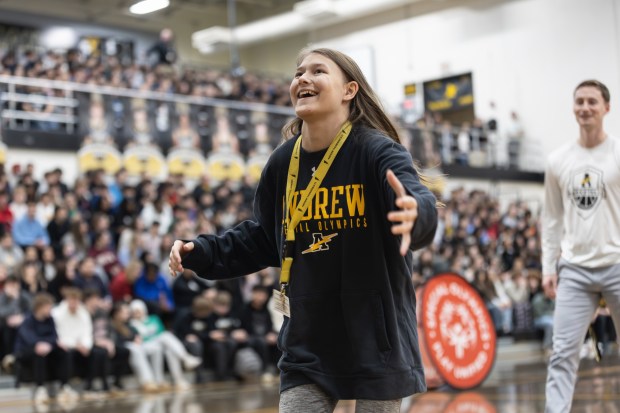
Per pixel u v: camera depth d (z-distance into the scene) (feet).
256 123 70.13
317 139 10.78
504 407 27.30
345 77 10.89
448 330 34.63
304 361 10.41
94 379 39.22
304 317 10.48
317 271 10.50
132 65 77.00
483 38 89.97
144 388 40.55
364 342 10.23
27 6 95.61
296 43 105.81
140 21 104.12
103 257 46.60
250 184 65.10
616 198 18.31
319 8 93.66
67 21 96.94
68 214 49.73
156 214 54.60
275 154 11.37
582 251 18.48
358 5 94.12
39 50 93.50
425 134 81.20
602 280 18.25
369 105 11.04
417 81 94.63
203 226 51.70
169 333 42.52
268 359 45.14
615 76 80.02
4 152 57.82
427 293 34.32
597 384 33.22
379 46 97.81
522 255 68.33
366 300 10.30
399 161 9.94
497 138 87.86
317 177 10.59
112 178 61.72
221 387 41.29
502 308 57.57
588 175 18.44
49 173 53.36
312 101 10.57
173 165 64.64
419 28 94.68
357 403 10.39
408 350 10.45
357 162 10.46
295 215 10.66
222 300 44.57
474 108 90.79
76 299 39.22
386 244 10.36
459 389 34.27
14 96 61.62
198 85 76.84
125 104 63.46
